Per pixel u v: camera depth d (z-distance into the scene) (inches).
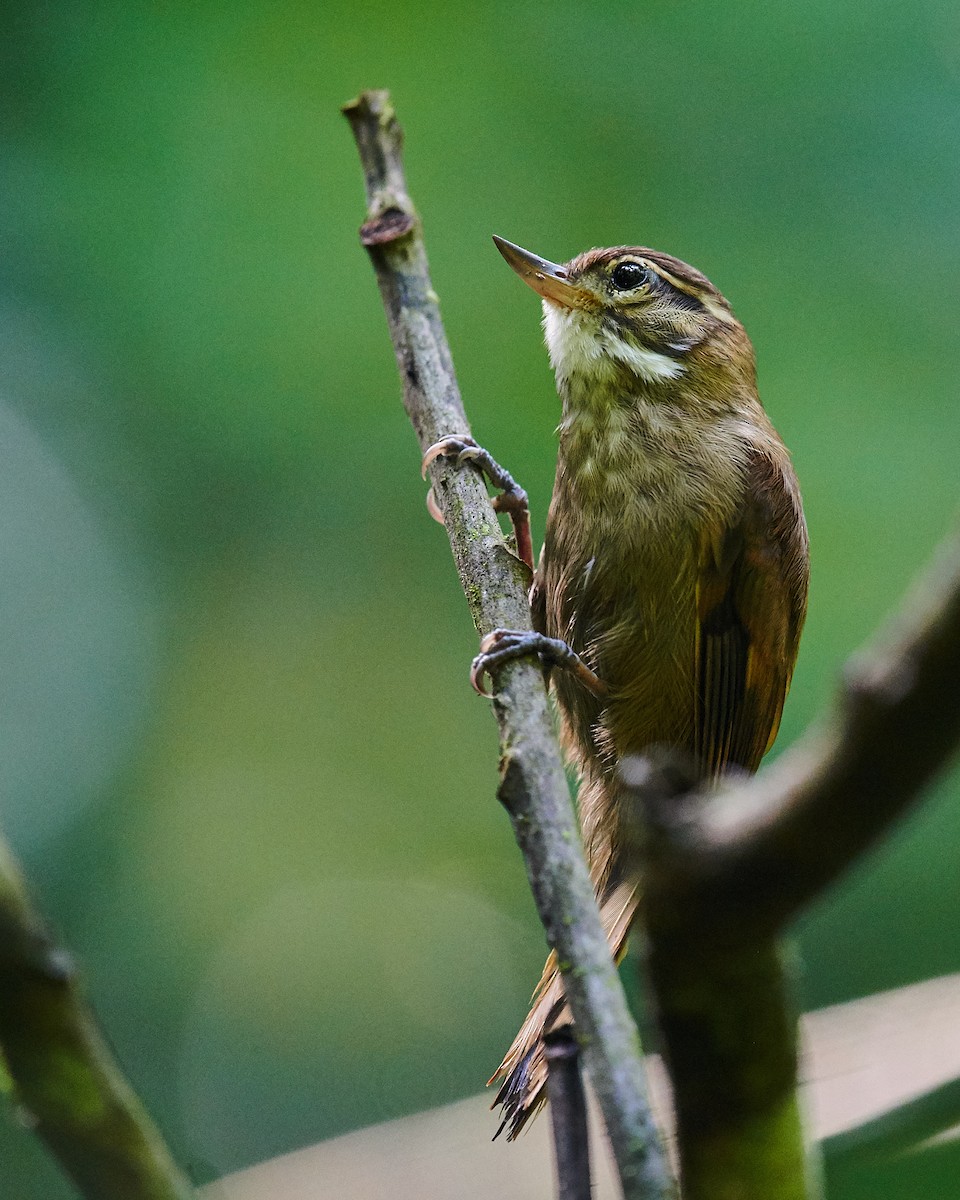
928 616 77.0
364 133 211.9
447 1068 518.6
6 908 105.9
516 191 458.6
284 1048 513.7
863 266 445.4
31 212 455.5
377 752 524.1
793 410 438.3
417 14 466.0
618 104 463.5
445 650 512.4
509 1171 233.8
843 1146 164.9
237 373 461.1
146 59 462.9
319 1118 508.1
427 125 459.5
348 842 524.4
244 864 523.2
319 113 462.0
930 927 418.3
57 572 501.4
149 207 458.6
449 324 449.4
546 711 173.9
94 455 467.5
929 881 420.8
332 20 463.5
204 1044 513.7
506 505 257.1
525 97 464.4
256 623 509.7
